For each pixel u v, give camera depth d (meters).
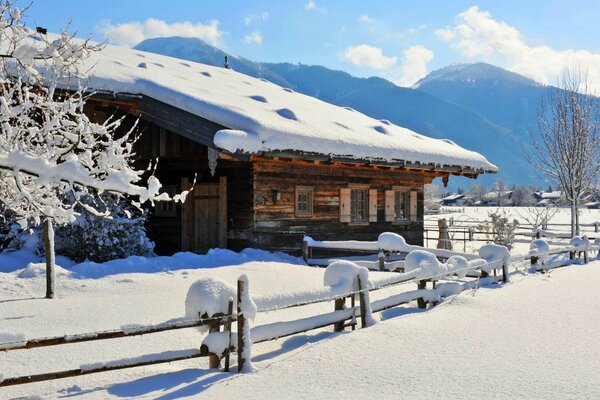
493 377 5.61
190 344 6.95
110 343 6.96
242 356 5.91
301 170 17.89
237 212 16.77
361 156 17.27
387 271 14.69
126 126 17.73
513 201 127.88
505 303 9.57
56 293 10.15
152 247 15.23
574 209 24.98
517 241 25.38
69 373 4.93
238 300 5.95
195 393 5.21
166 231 18.05
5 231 14.96
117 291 10.38
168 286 10.80
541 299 10.02
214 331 5.92
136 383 5.54
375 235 20.62
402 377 5.63
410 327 7.71
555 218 56.78
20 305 9.05
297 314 8.72
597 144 25.38
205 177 17.38
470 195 146.62
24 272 11.55
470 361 6.16
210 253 14.66
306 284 11.29
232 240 16.84
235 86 21.81
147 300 9.48
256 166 16.52
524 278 12.91
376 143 18.31
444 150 21.47
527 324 7.98
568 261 16.34
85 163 6.28
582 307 9.28
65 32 6.59
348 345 6.80
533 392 5.17
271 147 14.77
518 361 6.17
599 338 7.20
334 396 5.12
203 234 17.38
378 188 20.88
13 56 5.85
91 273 11.84
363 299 7.82
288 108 17.77
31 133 6.50
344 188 19.34
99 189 5.88
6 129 6.19
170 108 15.88
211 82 21.02
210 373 5.84
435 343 6.91
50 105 6.53
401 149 19.02
